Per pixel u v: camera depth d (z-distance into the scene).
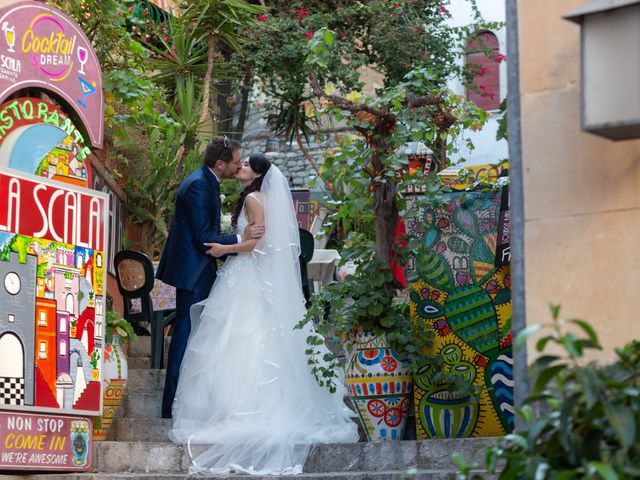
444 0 15.52
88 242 5.89
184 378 6.52
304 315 6.68
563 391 2.80
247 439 5.93
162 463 5.91
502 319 6.21
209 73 10.78
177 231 7.02
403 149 6.60
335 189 6.76
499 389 6.16
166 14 11.90
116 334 6.44
